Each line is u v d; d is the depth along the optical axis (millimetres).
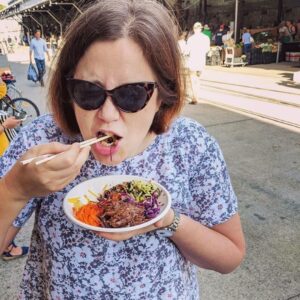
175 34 882
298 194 3854
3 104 6391
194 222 987
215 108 7852
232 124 6574
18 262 2859
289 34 17109
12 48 33656
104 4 812
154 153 1022
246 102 8352
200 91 10023
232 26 19125
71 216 872
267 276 2672
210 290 2541
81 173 1032
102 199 947
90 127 845
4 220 805
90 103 814
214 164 1047
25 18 40688
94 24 781
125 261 992
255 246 3000
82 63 812
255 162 4746
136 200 925
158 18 828
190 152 1033
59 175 736
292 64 16000
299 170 4457
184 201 1051
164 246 1000
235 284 2600
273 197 3797
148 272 1002
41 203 1031
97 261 990
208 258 1018
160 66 834
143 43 791
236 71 14266
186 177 1043
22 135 1044
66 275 1017
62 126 982
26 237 3174
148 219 868
